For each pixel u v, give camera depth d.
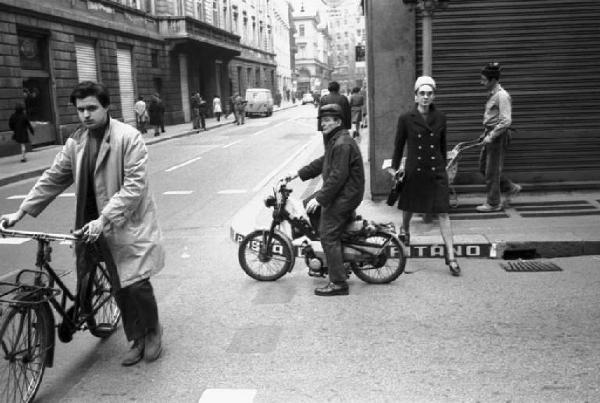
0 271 6.61
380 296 5.32
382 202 8.69
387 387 3.63
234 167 15.09
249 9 58.12
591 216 7.34
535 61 8.27
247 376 3.86
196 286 5.85
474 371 3.80
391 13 8.23
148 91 31.88
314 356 4.12
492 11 8.16
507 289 5.37
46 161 17.56
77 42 24.55
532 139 8.45
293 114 45.59
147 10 33.19
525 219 7.31
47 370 4.07
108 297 4.45
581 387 3.54
